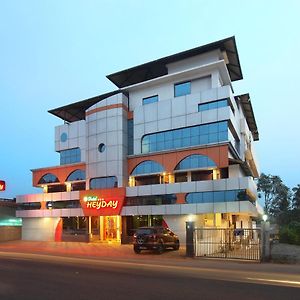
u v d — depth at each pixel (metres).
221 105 37.72
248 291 10.44
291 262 19.11
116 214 39.91
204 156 37.38
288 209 81.19
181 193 36.75
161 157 40.06
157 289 10.72
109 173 42.47
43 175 49.69
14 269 15.50
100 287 11.05
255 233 20.81
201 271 14.94
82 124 47.47
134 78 48.12
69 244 37.72
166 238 26.55
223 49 41.09
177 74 41.19
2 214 49.09
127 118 44.03
